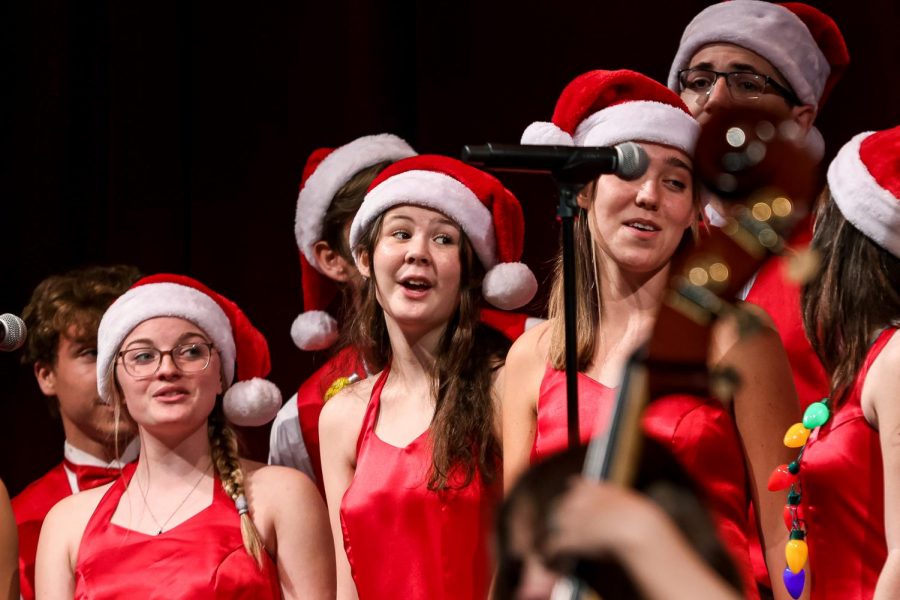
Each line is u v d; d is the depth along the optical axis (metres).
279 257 10.12
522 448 5.75
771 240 2.15
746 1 7.13
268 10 10.14
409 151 8.15
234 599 6.05
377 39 9.77
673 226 5.36
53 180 10.28
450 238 6.27
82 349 7.66
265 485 6.44
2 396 10.29
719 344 5.13
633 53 9.20
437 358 6.25
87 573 6.22
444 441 5.94
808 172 2.18
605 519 1.68
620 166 4.43
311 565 6.31
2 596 6.64
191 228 10.30
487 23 9.55
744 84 7.00
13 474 10.24
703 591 1.62
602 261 5.59
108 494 6.55
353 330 6.82
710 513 1.87
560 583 1.75
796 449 5.23
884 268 4.78
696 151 2.21
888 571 4.51
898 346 4.66
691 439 5.08
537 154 4.38
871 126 8.62
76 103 10.47
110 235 10.23
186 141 10.32
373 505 5.99
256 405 6.59
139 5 10.20
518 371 5.84
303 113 10.04
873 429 4.84
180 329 6.46
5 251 10.33
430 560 5.85
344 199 7.90
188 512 6.31
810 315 5.08
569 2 9.35
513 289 6.20
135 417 6.46
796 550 4.94
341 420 6.45
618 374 5.43
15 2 10.34
